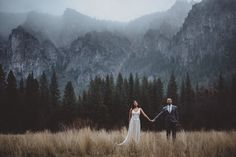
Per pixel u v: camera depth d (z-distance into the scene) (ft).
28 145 29.25
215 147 27.17
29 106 190.80
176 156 24.47
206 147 26.81
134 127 38.14
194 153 24.17
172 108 40.14
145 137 34.76
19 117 179.83
